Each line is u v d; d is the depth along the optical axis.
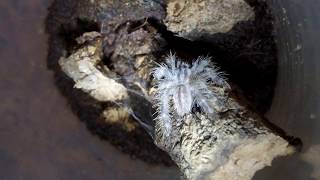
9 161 0.29
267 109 0.29
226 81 0.25
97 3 0.28
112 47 0.27
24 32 0.30
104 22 0.28
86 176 0.30
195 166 0.23
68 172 0.30
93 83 0.28
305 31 0.26
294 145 0.23
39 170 0.30
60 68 0.30
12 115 0.30
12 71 0.30
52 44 0.30
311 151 0.24
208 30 0.27
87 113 0.31
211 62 0.26
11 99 0.30
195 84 0.24
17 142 0.29
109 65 0.27
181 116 0.24
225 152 0.23
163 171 0.30
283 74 0.28
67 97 0.30
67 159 0.30
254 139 0.23
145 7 0.27
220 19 0.27
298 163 0.25
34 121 0.30
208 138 0.23
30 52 0.30
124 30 0.27
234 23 0.27
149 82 0.26
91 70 0.28
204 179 0.23
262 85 0.29
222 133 0.23
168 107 0.25
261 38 0.28
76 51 0.27
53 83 0.30
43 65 0.30
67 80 0.30
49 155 0.30
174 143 0.24
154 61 0.26
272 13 0.27
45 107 0.30
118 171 0.30
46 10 0.29
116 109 0.30
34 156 0.30
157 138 0.25
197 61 0.25
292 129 0.26
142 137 0.30
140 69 0.26
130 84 0.27
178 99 0.24
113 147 0.31
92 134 0.31
